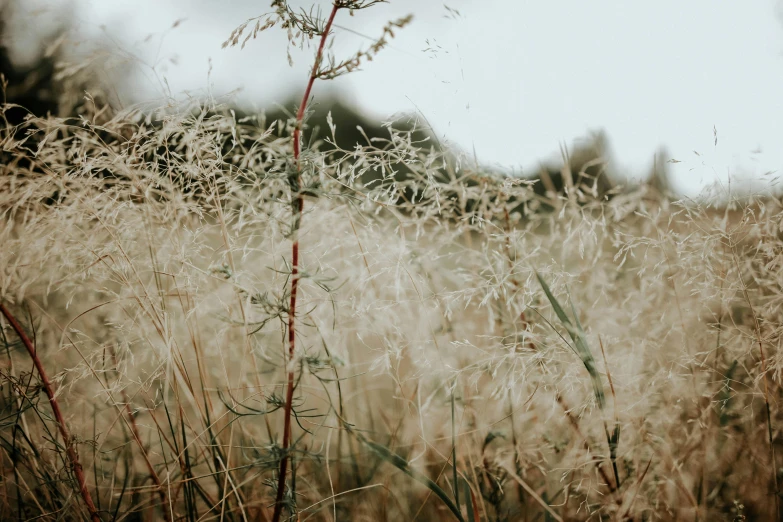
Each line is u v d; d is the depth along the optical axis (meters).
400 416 1.96
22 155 1.51
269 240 1.62
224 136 1.56
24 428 1.63
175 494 1.69
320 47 1.21
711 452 1.96
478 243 2.02
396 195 1.88
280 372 1.72
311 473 1.94
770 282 1.85
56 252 1.60
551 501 1.84
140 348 1.88
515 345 1.73
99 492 1.76
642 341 1.92
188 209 1.71
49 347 1.98
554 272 1.86
